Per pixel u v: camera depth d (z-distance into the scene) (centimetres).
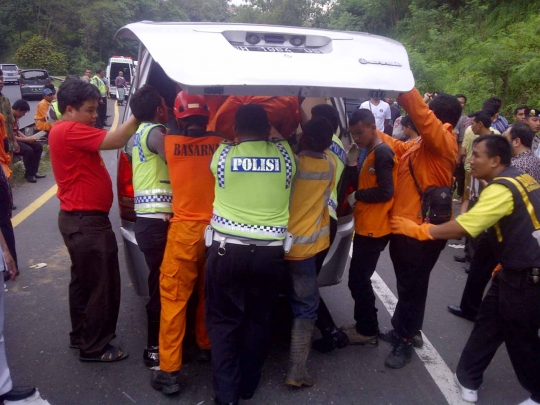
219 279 291
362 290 372
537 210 282
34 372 347
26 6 6212
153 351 349
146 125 325
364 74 267
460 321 438
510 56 1214
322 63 266
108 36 6600
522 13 1719
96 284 346
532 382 305
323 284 382
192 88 245
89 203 333
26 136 916
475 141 305
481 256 418
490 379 357
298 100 366
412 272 345
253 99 343
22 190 853
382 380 348
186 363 360
